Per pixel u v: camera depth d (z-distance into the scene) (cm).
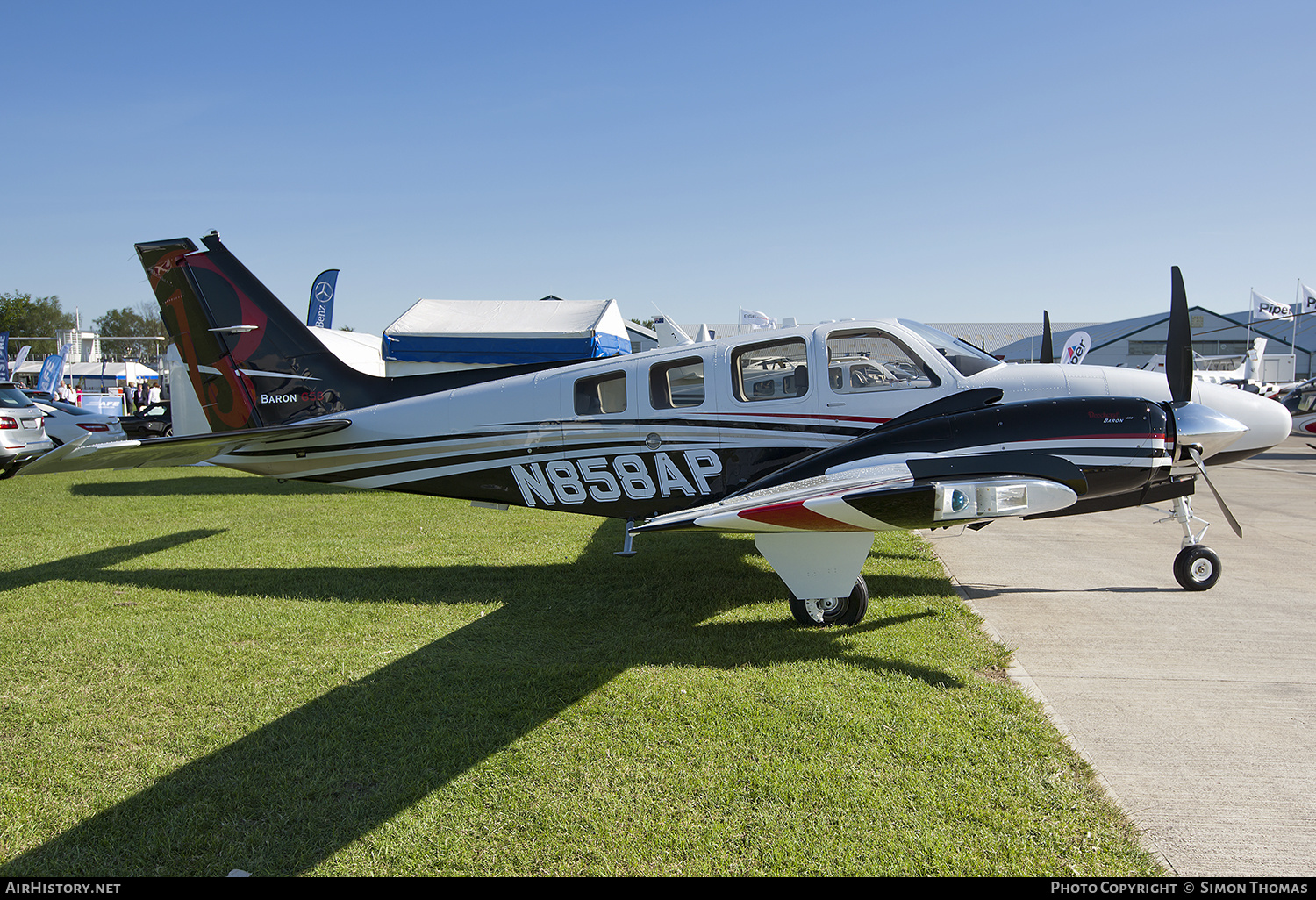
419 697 363
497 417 592
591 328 1287
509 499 605
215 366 656
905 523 423
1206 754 305
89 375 4012
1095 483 463
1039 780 282
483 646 439
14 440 1175
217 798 280
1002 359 559
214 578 601
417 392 626
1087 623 473
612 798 274
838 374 535
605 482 575
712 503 554
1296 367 3572
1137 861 236
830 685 372
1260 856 239
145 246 652
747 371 550
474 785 285
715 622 482
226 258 647
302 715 346
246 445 639
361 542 739
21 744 322
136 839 256
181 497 1054
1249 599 520
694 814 264
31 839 257
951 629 458
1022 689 371
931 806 266
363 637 456
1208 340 3738
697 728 327
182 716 347
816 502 419
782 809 267
